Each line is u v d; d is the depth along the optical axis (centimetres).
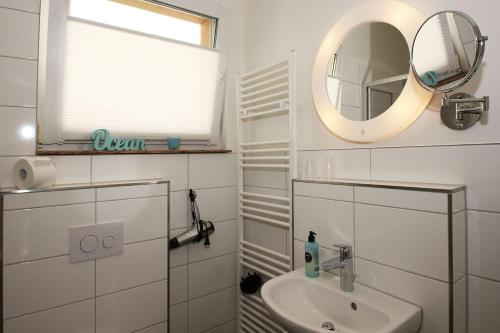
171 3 176
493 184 100
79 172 150
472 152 105
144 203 149
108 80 157
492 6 100
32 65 138
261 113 183
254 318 187
